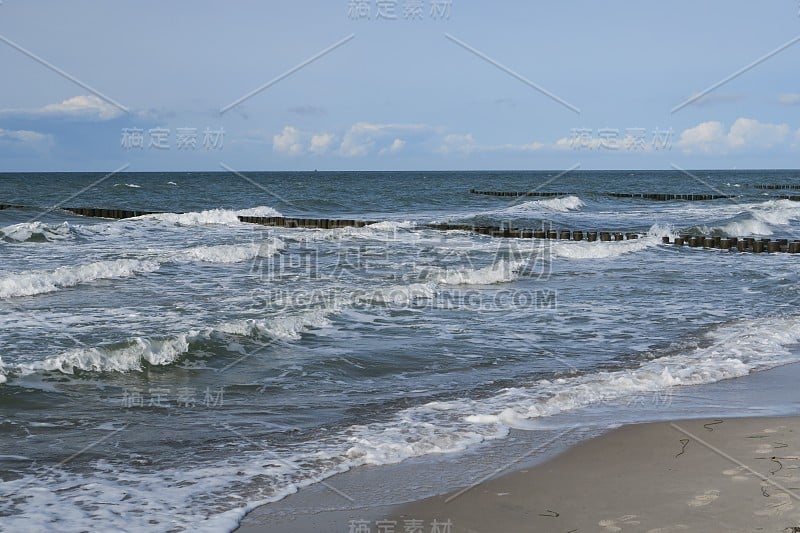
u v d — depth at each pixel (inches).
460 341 413.7
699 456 230.7
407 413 283.6
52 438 256.7
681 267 749.9
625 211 1534.2
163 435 260.4
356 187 2689.5
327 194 2059.5
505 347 401.7
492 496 204.5
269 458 235.8
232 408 294.2
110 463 232.7
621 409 284.8
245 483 215.3
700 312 501.4
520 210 1518.2
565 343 411.2
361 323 454.6
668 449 237.6
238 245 761.6
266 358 371.6
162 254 702.5
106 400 301.9
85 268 590.9
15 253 729.0
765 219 1263.5
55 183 2778.1
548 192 2285.9
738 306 525.0
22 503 199.6
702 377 330.3
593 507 195.3
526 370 355.6
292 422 275.7
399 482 215.5
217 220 1184.8
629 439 248.1
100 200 1731.1
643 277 673.0
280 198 1827.0
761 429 257.0
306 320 442.0
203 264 689.0
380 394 316.2
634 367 357.1
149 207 1540.4
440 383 334.0
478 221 1250.0
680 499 197.8
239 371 348.8
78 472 224.4
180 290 552.1
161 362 356.8
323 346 397.1
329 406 297.4
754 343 401.1
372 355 380.8
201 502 201.6
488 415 275.3
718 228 1107.9
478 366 364.5
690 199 2032.5
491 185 3132.4
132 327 421.4
